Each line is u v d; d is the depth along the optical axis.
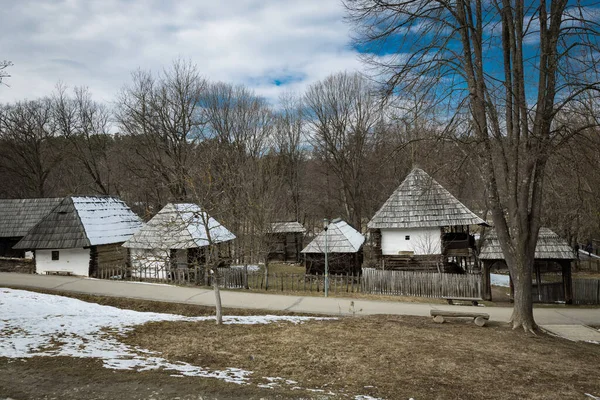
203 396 6.32
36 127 47.66
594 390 7.42
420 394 6.91
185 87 39.47
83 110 52.41
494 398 6.86
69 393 6.33
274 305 16.80
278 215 38.56
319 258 27.91
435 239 24.78
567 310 17.05
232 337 10.56
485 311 16.12
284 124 50.59
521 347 10.30
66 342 9.20
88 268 24.31
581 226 28.72
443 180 25.81
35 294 16.89
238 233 26.77
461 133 12.99
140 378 6.98
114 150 43.91
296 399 6.34
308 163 57.16
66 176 52.81
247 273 22.78
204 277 21.66
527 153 11.96
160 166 36.88
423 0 11.95
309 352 9.27
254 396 6.39
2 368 7.28
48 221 25.20
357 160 44.53
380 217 25.41
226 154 27.16
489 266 19.88
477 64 12.43
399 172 41.03
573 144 11.97
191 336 10.55
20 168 48.25
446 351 9.61
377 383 7.36
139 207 42.41
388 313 15.54
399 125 23.20
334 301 17.77
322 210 53.78
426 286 20.05
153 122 38.53
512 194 12.54
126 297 17.88
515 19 12.16
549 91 11.82
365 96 43.69
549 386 7.53
